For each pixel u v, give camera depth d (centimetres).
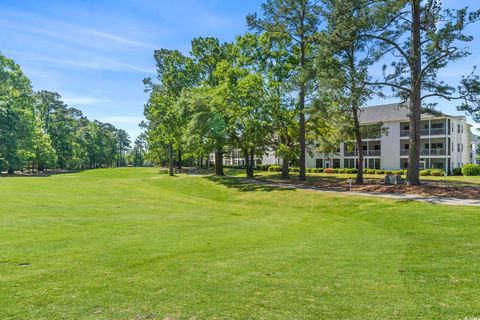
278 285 500
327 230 1100
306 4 2502
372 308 412
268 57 2972
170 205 1836
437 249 759
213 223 1251
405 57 1892
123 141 11862
